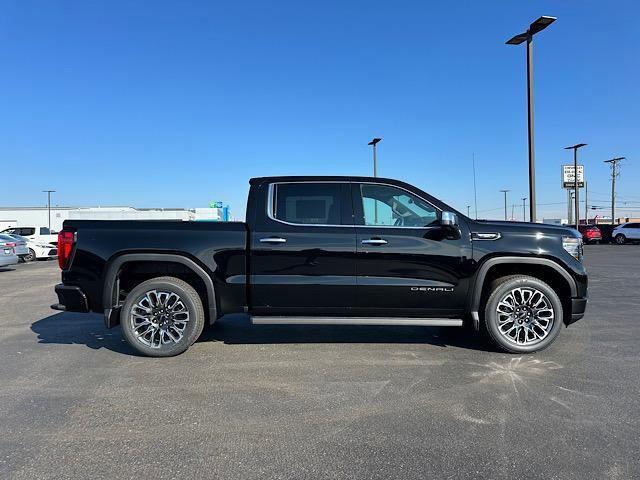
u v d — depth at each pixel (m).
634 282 11.87
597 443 3.31
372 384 4.45
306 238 5.27
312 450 3.24
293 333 6.40
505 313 5.39
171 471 2.99
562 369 4.84
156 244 5.25
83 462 3.09
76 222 5.38
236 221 5.51
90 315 7.95
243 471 2.99
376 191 5.45
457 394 4.20
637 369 4.84
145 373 4.80
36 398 4.15
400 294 5.28
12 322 7.35
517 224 5.48
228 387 4.39
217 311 5.36
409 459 3.12
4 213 68.94
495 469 2.99
